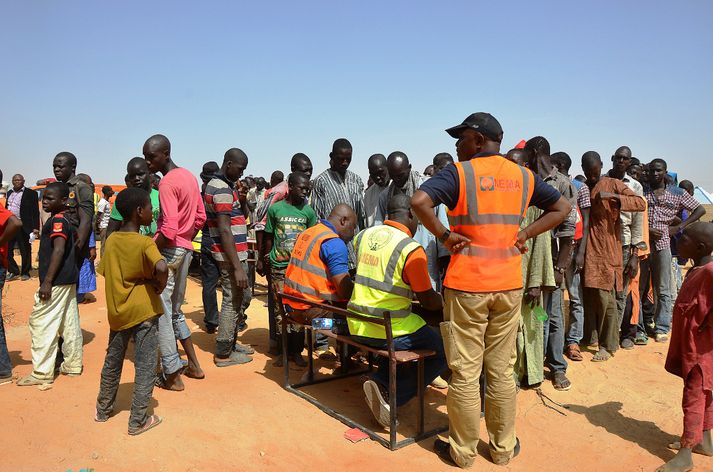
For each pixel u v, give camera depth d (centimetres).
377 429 423
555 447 404
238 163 600
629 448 404
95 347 637
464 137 366
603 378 552
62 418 424
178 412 440
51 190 502
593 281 599
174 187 480
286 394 494
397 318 413
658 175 710
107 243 396
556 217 356
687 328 367
